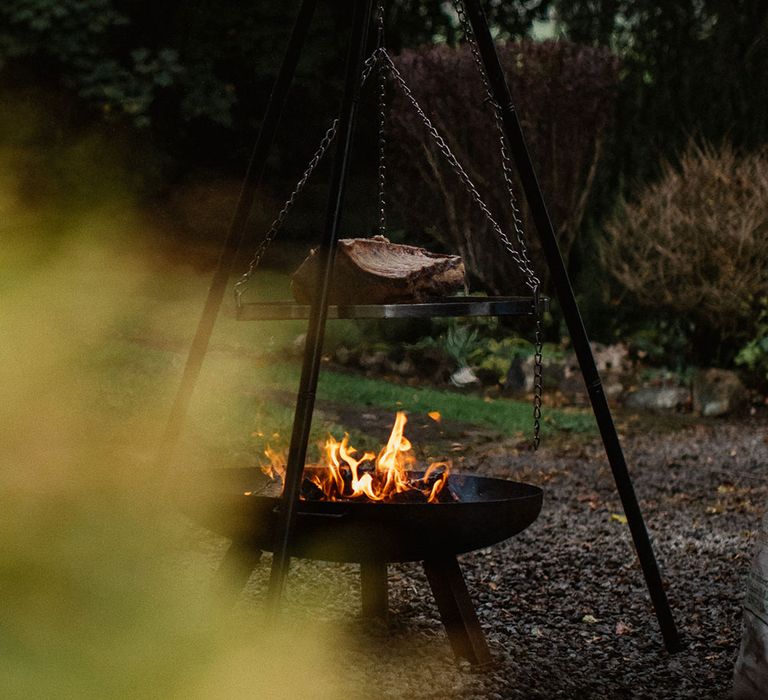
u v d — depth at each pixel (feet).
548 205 35.17
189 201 40.63
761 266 33.68
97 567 10.96
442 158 34.96
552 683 10.78
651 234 34.40
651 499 20.72
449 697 10.14
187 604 11.20
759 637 9.87
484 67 11.66
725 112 36.06
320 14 40.91
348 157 10.49
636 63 37.09
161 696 8.99
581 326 11.73
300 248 40.52
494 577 14.76
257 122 42.04
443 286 11.90
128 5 39.96
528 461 23.80
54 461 17.16
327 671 10.50
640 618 13.15
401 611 12.84
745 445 27.07
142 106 37.76
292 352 31.55
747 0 35.73
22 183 38.83
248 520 10.84
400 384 31.01
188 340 30.55
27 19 37.14
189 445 20.01
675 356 34.45
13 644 8.76
